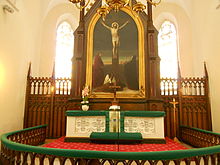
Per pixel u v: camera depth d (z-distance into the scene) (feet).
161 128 24.72
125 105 30.81
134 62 32.58
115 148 21.09
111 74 32.19
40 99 34.01
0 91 25.58
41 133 29.37
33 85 36.35
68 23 46.55
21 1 31.32
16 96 30.17
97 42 33.50
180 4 43.93
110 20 34.19
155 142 24.30
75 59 32.30
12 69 28.68
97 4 34.68
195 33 39.52
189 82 33.88
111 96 31.22
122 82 31.83
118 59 32.78
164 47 44.98
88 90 29.27
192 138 28.27
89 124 25.64
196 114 32.73
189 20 42.96
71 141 24.99
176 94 33.88
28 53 34.65
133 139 22.89
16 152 12.72
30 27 35.45
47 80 34.73
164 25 46.32
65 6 45.32
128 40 33.40
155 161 10.61
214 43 31.24
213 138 22.38
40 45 41.14
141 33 33.32
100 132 24.47
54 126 33.32
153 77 30.99
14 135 20.99
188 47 41.86
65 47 44.96
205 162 11.33
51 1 43.32
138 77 31.96
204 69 34.14
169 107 33.40
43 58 41.55
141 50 32.71
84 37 33.63
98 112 25.62
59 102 34.12
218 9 29.71
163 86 36.01
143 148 21.25
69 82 37.60
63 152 10.99
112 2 16.67
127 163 10.50
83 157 10.71
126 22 33.99
